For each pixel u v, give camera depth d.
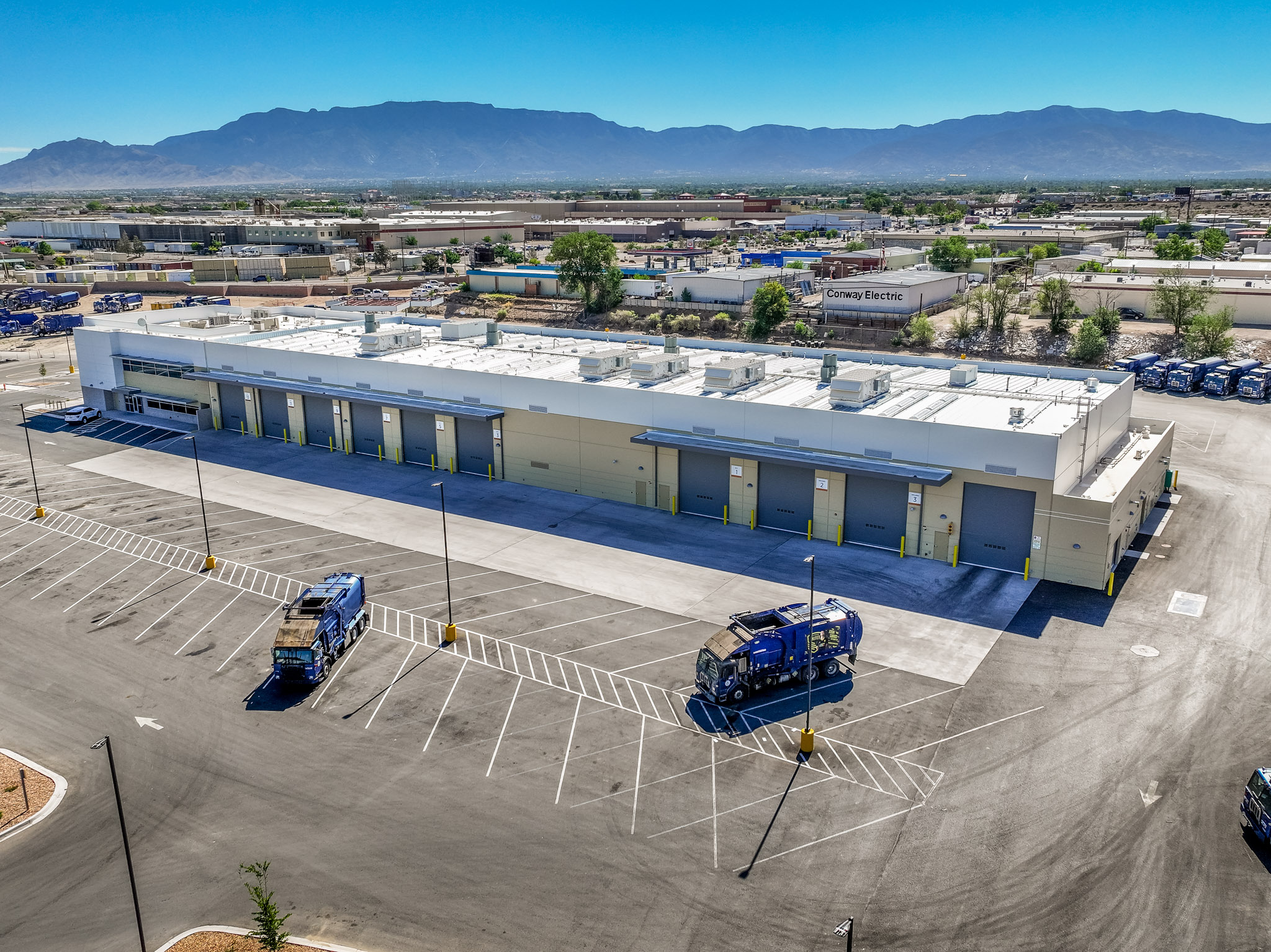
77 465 68.06
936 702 34.88
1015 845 27.25
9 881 26.75
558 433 60.03
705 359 68.00
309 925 24.73
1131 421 61.78
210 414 78.00
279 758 32.16
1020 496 45.62
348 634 39.84
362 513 57.09
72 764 32.09
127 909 25.61
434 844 27.78
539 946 23.94
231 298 167.62
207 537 48.72
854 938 24.00
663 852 27.23
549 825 28.52
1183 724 33.19
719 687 34.56
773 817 28.69
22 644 40.81
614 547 50.97
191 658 39.31
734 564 48.34
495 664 38.31
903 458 48.38
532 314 141.50
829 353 57.66
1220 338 94.31
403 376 66.06
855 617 36.94
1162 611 42.09
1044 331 106.44
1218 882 25.73
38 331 130.88
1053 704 34.59
